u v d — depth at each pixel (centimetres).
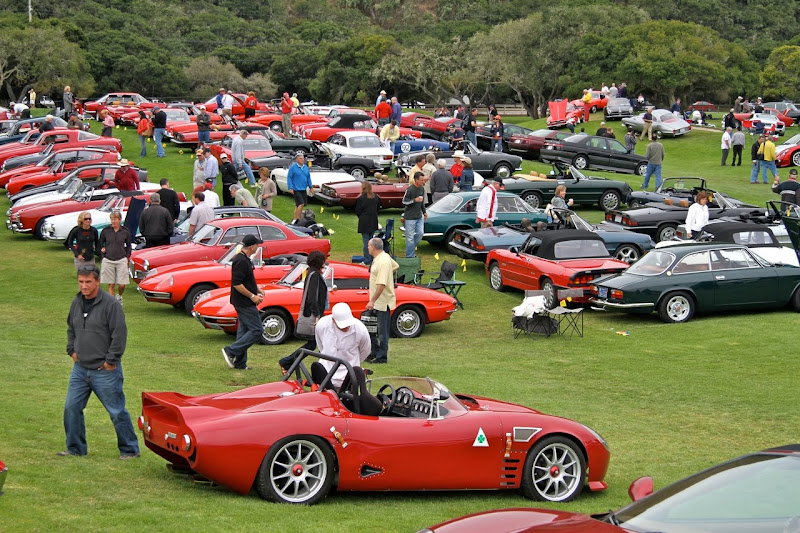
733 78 7831
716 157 4675
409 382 848
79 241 1878
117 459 839
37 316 1734
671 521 483
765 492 485
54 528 620
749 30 13500
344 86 10200
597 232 2242
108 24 10738
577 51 7969
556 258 2014
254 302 1316
